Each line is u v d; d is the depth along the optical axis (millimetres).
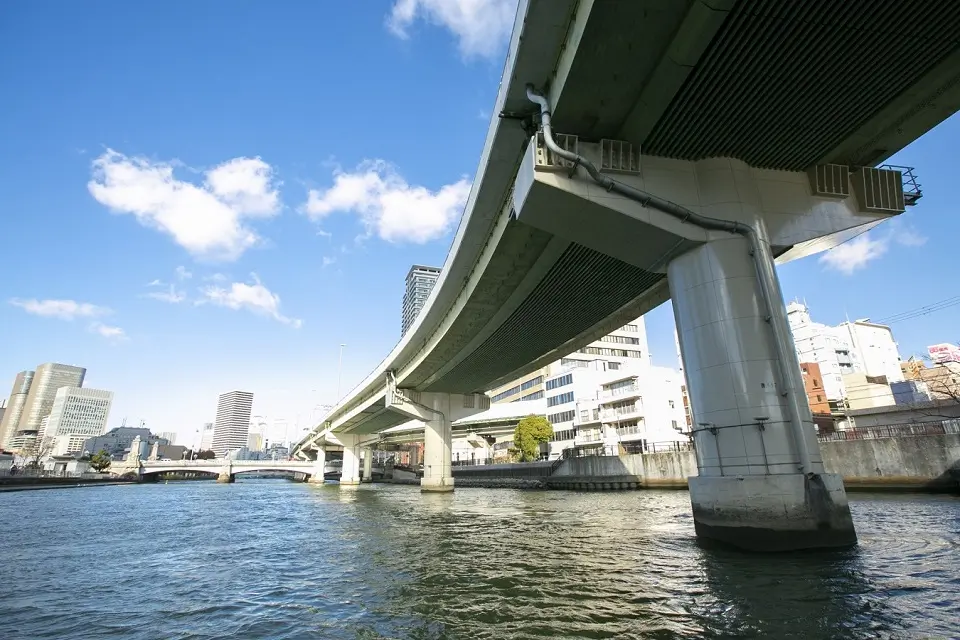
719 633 6809
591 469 49219
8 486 69188
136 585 11656
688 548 13023
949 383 45562
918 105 13477
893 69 12094
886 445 29516
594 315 28078
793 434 12414
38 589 11375
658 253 15164
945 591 8258
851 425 39938
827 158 15664
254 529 22953
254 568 13375
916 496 26344
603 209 14141
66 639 7832
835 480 12000
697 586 9148
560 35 12773
